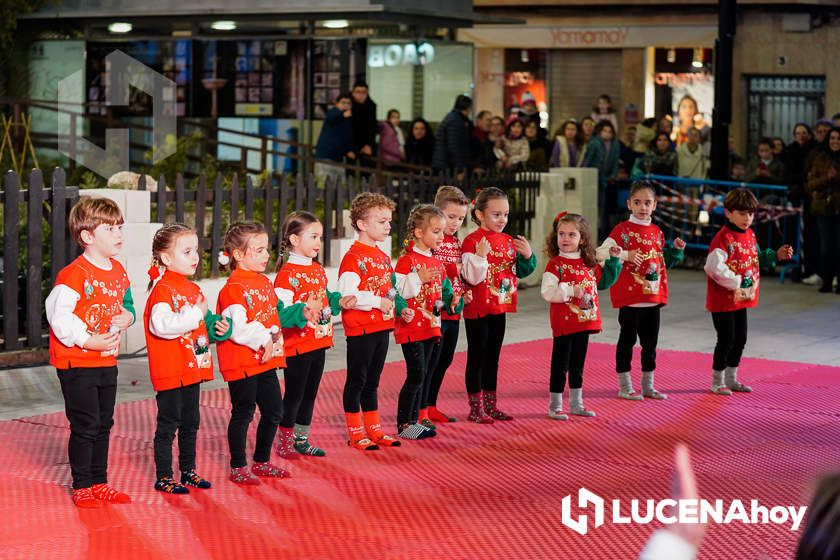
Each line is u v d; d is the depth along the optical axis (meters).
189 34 18.27
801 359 11.31
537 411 8.89
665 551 1.93
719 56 18.72
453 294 8.10
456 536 5.96
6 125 17.77
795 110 25.16
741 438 8.11
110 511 6.25
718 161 18.84
